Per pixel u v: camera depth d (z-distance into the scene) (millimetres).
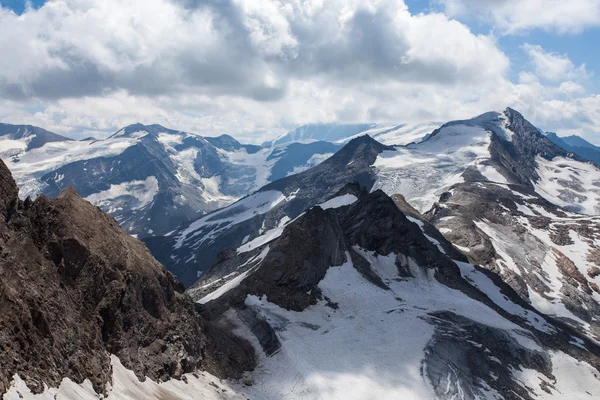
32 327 42656
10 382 36719
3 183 52688
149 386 53188
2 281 42562
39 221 54312
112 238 61844
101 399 44188
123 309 56406
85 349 47688
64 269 52219
